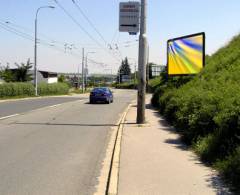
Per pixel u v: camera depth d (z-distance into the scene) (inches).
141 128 626.2
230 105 409.4
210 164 347.9
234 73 621.6
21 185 295.6
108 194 263.4
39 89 2429.9
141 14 665.0
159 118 792.9
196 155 392.2
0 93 1931.6
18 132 595.2
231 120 370.3
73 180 314.0
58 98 1958.7
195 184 282.8
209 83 651.5
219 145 361.4
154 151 417.7
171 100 745.0
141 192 266.2
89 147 473.4
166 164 352.2
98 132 616.1
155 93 1186.6
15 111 1018.7
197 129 451.5
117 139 508.7
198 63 886.4
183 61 938.7
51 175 328.8
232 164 298.7
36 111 1031.0
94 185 299.9
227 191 264.1
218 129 394.9
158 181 293.4
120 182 292.4
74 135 575.8
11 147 459.8
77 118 847.1
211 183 284.7
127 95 2603.3
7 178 315.9
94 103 1485.0
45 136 557.3
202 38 879.7
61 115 917.2
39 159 393.1
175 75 967.6
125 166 346.6
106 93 1475.1
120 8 709.3
